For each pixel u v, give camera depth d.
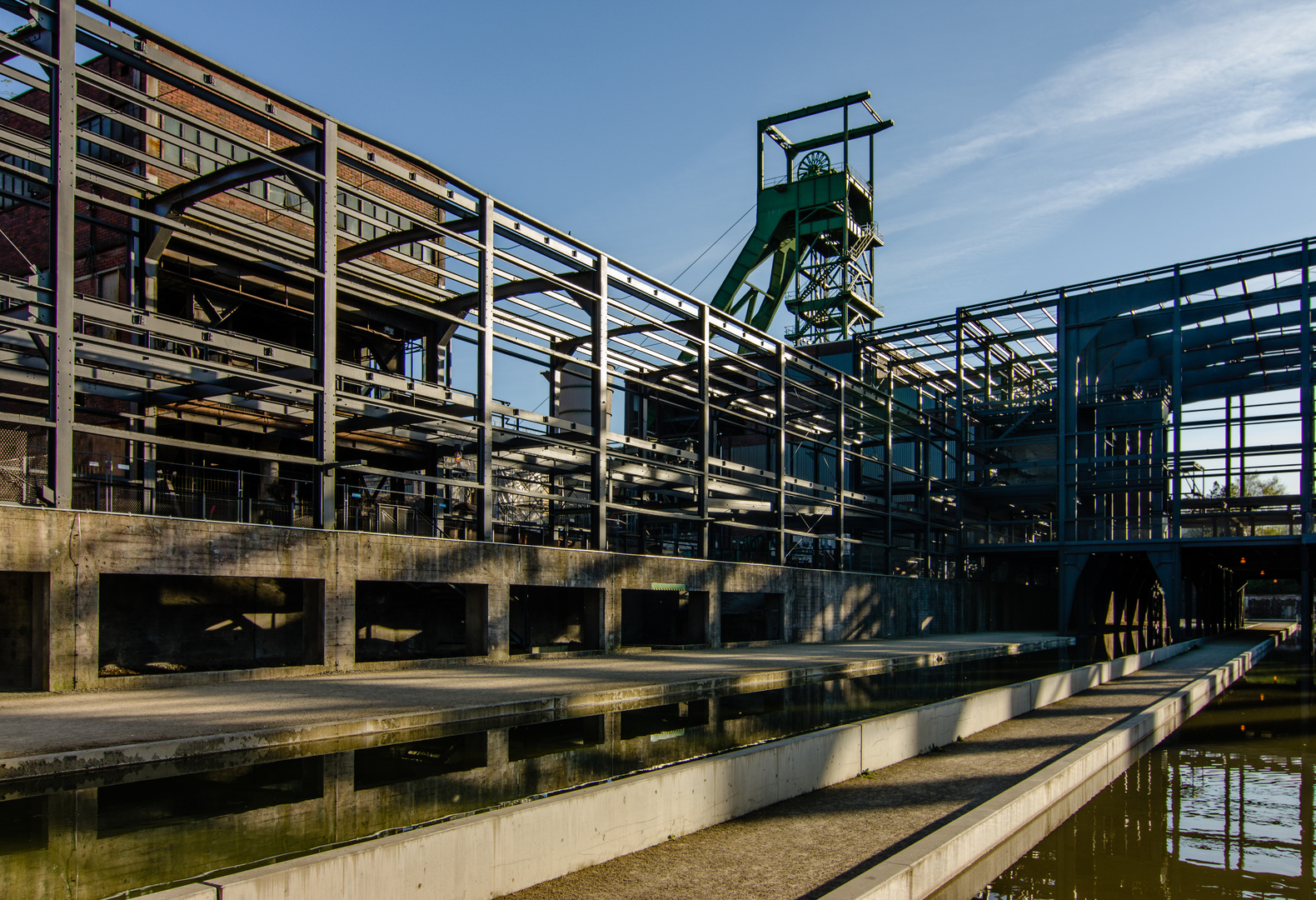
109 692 17.23
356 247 26.94
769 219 60.06
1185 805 11.99
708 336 37.62
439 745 14.03
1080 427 50.47
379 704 16.06
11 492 19.41
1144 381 50.75
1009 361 54.53
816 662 28.17
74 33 18.62
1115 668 25.23
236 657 24.14
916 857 7.83
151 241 24.47
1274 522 43.75
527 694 17.80
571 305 32.50
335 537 21.53
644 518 41.12
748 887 7.46
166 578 22.70
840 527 44.88
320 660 21.27
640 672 23.09
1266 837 10.57
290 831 9.26
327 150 23.09
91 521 17.34
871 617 44.53
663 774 8.91
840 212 59.06
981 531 57.28
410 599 29.23
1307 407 42.28
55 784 11.02
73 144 18.48
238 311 29.36
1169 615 44.59
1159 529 46.66
